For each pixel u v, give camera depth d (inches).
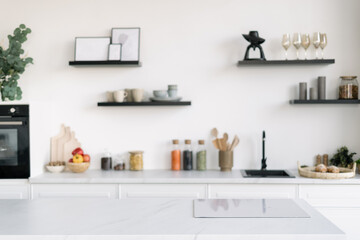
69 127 161.8
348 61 157.2
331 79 157.6
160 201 93.1
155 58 160.7
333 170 139.7
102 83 161.9
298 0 157.8
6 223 74.5
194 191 139.7
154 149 161.5
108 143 162.1
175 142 156.4
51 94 162.1
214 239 67.2
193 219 77.2
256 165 159.5
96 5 161.0
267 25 158.4
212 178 138.7
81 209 85.2
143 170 158.2
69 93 162.1
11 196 142.4
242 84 159.2
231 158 154.0
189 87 160.1
